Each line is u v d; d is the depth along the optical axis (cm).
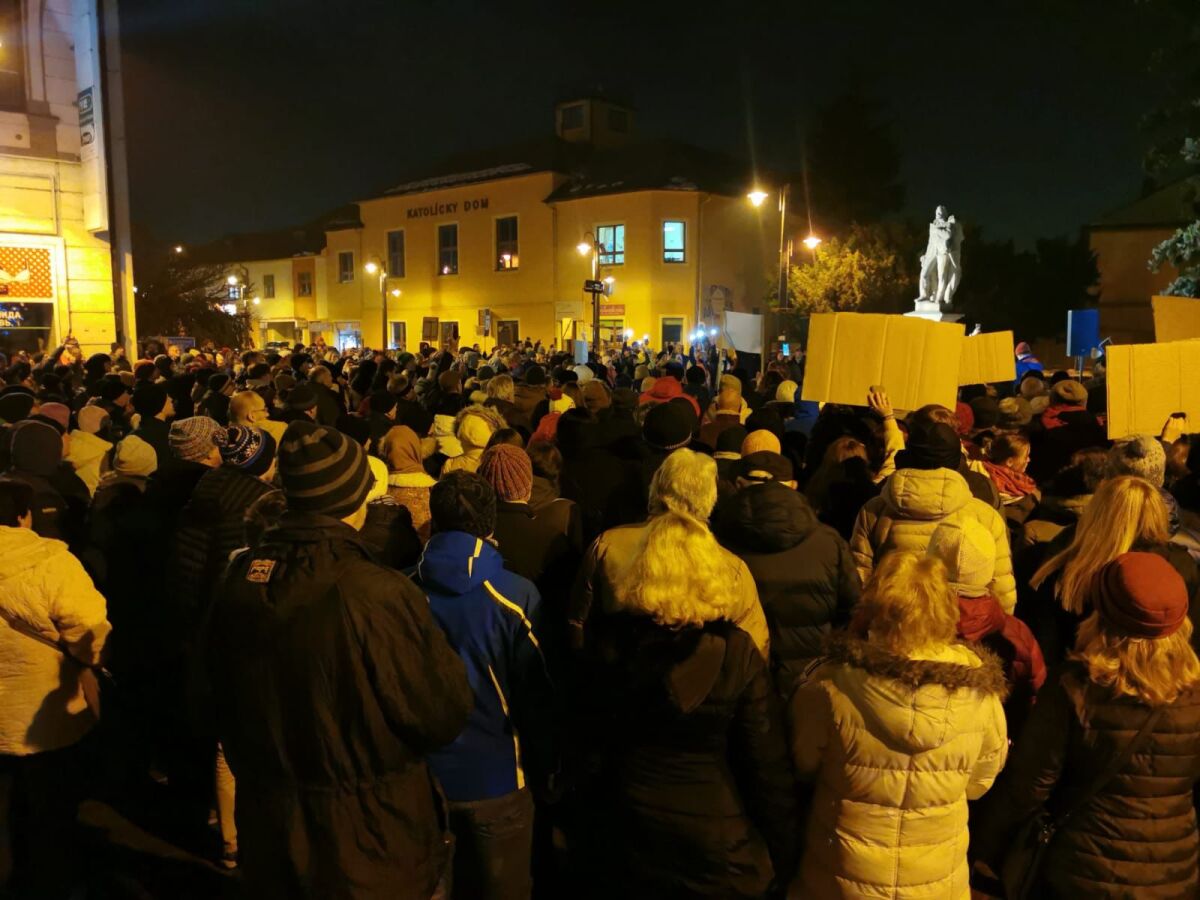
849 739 233
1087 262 3781
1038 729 245
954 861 238
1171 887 236
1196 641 306
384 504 400
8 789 331
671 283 3275
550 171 3475
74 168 1673
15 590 315
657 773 247
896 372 526
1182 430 494
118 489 453
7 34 1588
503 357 1647
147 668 446
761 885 248
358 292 4228
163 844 406
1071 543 331
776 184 3638
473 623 274
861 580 350
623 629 249
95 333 1703
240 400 512
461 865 287
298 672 211
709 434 621
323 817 213
